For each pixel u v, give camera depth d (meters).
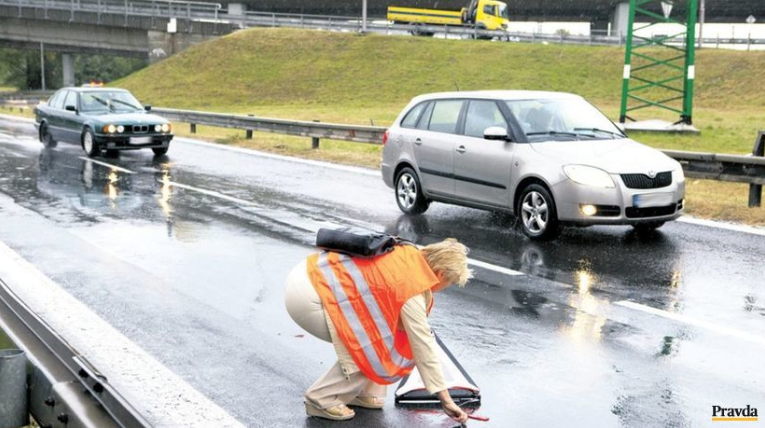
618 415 7.02
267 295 10.84
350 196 19.98
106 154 29.91
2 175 23.38
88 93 30.39
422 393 7.30
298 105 87.31
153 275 11.84
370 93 89.88
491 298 10.77
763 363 8.33
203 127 49.50
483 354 8.58
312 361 8.36
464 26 109.56
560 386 7.68
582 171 13.85
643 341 9.00
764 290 11.16
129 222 16.12
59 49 121.38
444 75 93.38
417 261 6.31
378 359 6.34
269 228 15.64
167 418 6.91
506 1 132.38
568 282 11.60
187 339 9.02
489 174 15.30
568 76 90.75
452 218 16.95
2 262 12.48
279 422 6.86
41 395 5.73
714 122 55.03
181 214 17.14
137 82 100.50
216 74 99.25
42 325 6.25
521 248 13.92
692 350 8.70
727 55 88.88
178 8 113.12
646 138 41.00
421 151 16.80
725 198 19.55
